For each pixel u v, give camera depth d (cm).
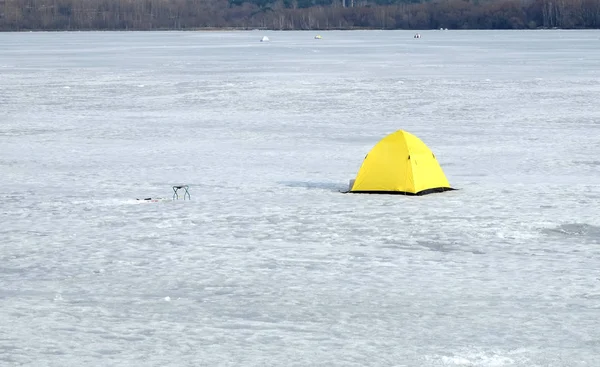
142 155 8412
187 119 11662
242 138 9650
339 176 7169
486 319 3525
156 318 3559
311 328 3434
